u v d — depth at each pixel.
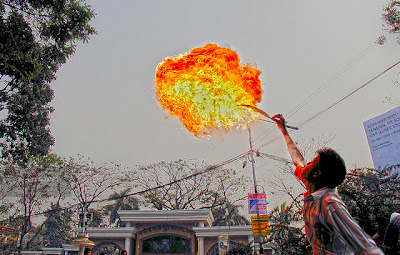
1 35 10.85
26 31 11.50
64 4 12.23
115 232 25.72
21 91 16.00
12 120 16.80
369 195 4.38
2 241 36.69
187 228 26.45
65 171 32.00
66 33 12.77
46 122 18.94
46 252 26.92
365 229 4.12
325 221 1.51
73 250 26.36
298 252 4.79
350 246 1.37
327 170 1.63
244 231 25.02
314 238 1.60
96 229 25.70
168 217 26.44
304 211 1.69
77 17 12.62
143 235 26.38
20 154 18.11
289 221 4.94
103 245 25.77
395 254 2.64
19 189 30.69
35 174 30.66
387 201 4.28
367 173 4.82
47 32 12.46
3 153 17.83
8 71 11.47
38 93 17.02
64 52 14.61
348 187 4.44
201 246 25.11
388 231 2.73
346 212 1.44
